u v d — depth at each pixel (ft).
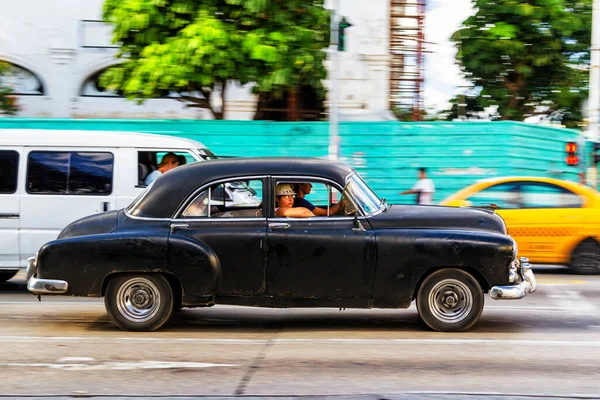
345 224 26.43
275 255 26.32
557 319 30.12
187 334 27.14
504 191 45.29
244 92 76.59
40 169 37.11
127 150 37.42
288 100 71.97
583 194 44.78
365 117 76.33
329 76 67.51
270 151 60.90
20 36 78.33
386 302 26.48
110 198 37.04
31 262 28.07
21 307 33.06
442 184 60.44
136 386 20.16
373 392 19.48
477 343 25.49
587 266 44.47
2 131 37.55
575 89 73.77
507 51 70.28
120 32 58.75
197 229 26.61
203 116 78.54
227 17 58.49
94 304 33.91
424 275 26.76
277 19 58.34
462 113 74.79
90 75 79.10
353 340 26.08
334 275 26.35
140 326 27.22
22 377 21.15
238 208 26.89
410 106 77.87
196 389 19.84
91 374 21.47
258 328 28.35
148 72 57.00
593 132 62.18
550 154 61.05
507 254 26.30
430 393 19.17
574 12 72.38
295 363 22.71
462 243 26.22
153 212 27.02
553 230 44.39
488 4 70.95
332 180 26.76
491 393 19.29
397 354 23.88
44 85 78.95
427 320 27.09
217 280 26.40
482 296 26.78
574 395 19.11
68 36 78.48
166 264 26.40
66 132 37.63
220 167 27.30
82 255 26.58
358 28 77.36
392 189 60.90
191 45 55.77
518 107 75.15
